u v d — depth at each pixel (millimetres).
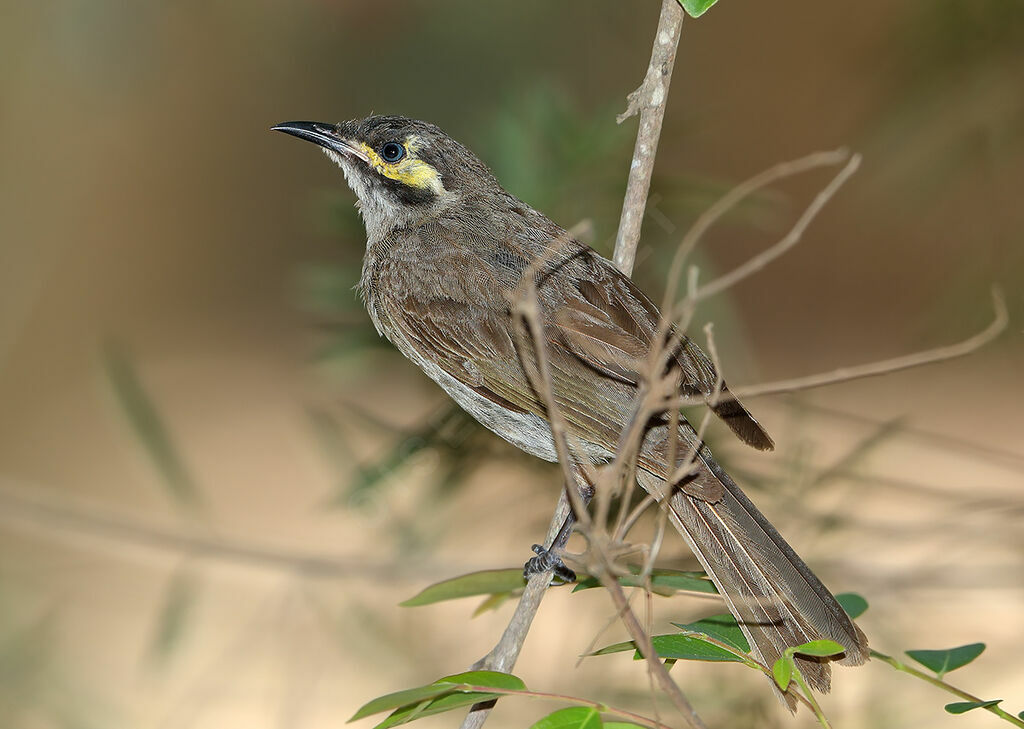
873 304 29156
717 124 12859
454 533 10086
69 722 11312
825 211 29250
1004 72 11914
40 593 11750
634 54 19359
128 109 29266
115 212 31922
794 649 6066
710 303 10164
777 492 9539
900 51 12266
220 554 10289
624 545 5895
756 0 28125
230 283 31766
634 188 8531
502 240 9781
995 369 21750
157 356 28859
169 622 10383
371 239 10734
